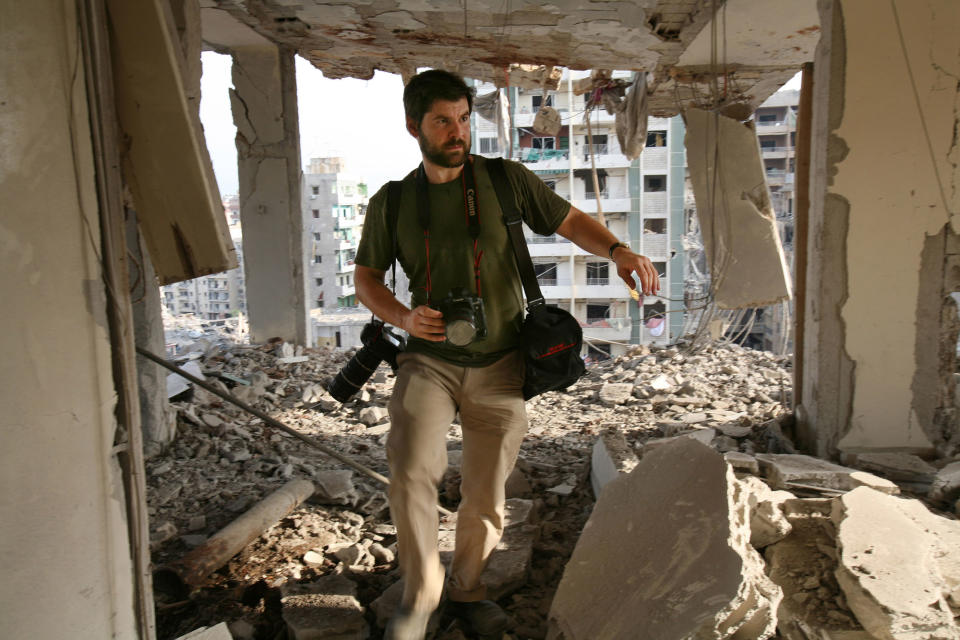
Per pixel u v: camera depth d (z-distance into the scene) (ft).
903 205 12.11
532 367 7.14
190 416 16.43
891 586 6.91
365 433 17.04
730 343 26.37
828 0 11.89
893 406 12.62
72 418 5.59
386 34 23.50
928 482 11.27
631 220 85.71
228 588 9.08
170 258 6.57
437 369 7.28
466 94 6.88
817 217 12.62
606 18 20.80
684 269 85.56
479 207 7.20
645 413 18.35
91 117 5.62
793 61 24.88
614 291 86.33
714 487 7.62
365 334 8.38
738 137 22.43
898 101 11.84
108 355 5.87
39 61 5.23
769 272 22.76
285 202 27.32
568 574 7.80
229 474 13.67
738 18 20.13
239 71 26.40
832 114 11.98
